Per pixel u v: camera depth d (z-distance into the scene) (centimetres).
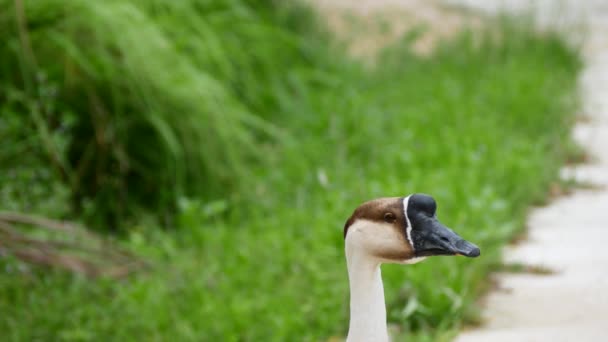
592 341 870
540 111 1638
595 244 1111
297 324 909
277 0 1792
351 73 1820
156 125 1153
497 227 1127
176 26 1322
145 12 1277
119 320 922
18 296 962
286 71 1630
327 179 1301
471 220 1130
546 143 1488
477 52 2064
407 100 1708
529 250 1106
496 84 1773
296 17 1830
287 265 1055
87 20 1167
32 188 1099
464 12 2536
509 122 1574
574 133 1580
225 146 1239
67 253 1063
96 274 994
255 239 1116
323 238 1113
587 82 1941
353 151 1433
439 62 2014
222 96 1271
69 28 1168
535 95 1702
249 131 1429
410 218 548
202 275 1022
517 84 1764
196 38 1323
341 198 1216
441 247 539
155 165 1230
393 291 955
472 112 1587
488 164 1340
